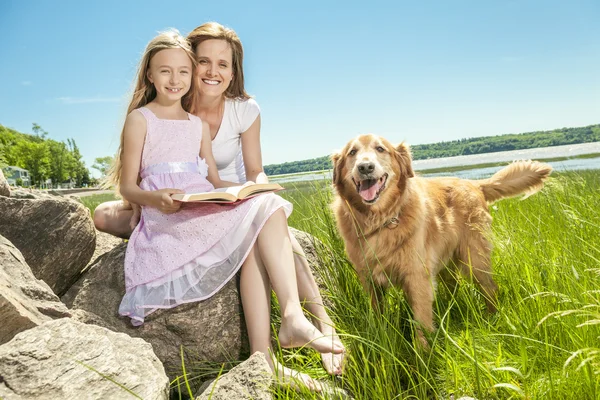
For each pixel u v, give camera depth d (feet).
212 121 12.59
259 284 9.21
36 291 8.26
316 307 10.04
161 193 9.27
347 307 10.37
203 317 9.46
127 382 6.26
